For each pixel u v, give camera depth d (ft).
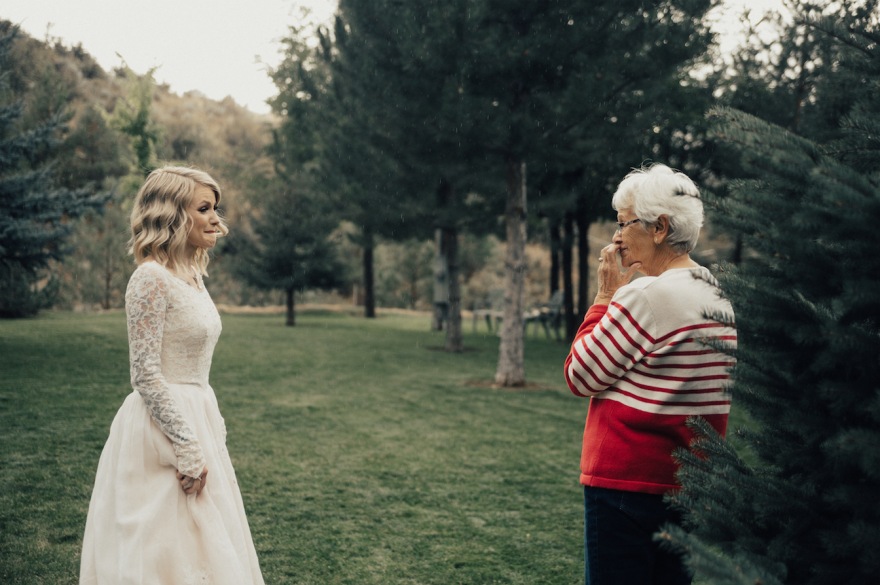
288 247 55.26
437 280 58.54
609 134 22.99
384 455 15.57
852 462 3.47
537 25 21.97
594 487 5.04
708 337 4.35
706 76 37.73
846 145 4.35
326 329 53.52
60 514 10.30
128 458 6.01
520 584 8.86
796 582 3.85
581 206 44.88
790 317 3.87
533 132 22.36
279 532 10.39
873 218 3.45
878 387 3.60
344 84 28.53
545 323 53.88
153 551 5.73
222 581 5.90
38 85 81.25
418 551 9.91
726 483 4.15
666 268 5.28
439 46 21.21
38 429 15.42
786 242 3.90
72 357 26.40
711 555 3.47
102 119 92.22
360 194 37.76
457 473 14.29
